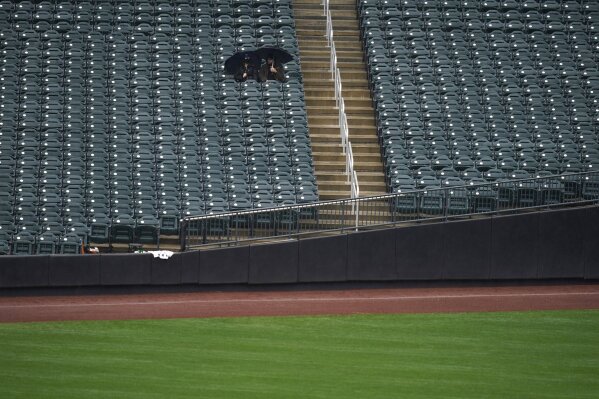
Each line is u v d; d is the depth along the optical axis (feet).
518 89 372.99
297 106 362.53
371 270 290.15
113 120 350.23
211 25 396.57
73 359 205.87
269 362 207.92
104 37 383.65
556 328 245.24
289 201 322.55
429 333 238.27
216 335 231.30
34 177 324.39
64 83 363.15
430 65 381.81
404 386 191.93
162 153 337.52
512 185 298.15
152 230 304.71
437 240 292.20
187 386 186.80
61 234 299.79
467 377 200.13
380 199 294.46
